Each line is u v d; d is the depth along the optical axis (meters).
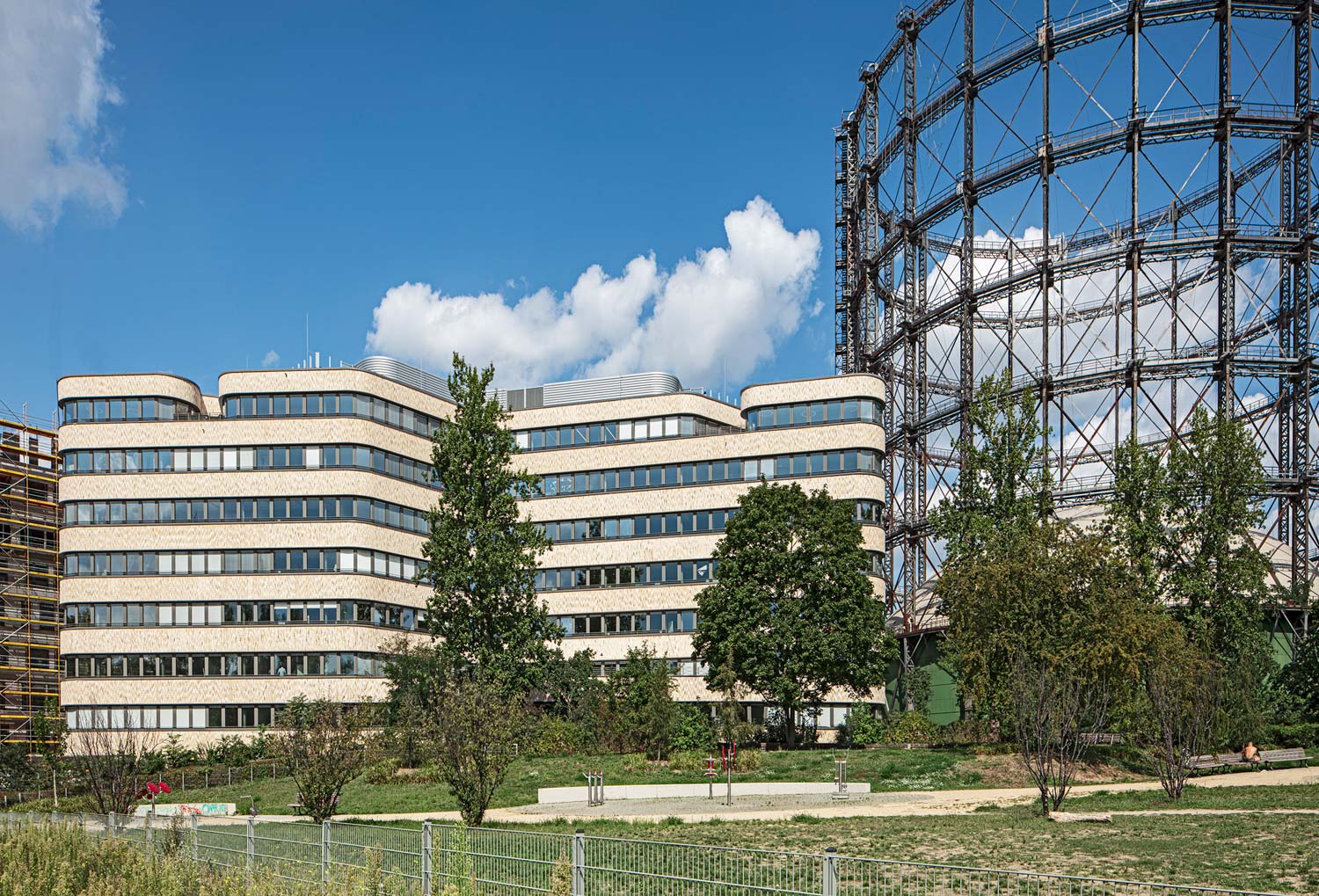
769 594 65.50
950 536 63.59
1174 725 40.47
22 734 87.31
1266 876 19.81
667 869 15.38
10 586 93.69
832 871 13.47
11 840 23.02
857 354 106.50
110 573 80.25
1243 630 58.97
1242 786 40.66
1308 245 79.38
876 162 101.88
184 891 18.98
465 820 31.83
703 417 87.56
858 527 66.75
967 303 86.62
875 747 65.12
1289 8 81.75
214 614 79.25
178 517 80.62
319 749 35.75
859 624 63.72
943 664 71.88
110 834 24.00
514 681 58.97
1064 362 82.12
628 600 85.19
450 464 62.00
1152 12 81.56
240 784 58.69
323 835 19.70
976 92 89.50
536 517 88.88
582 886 15.46
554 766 54.94
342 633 78.38
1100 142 82.31
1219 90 82.88
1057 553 53.09
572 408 89.81
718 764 51.31
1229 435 60.56
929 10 94.44
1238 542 75.88
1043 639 50.06
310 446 80.75
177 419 81.81
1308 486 78.12
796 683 63.66
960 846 24.67
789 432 82.19
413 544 84.38
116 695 78.69
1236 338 81.56
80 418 82.31
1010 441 62.62
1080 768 47.19
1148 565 59.00
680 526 84.75
